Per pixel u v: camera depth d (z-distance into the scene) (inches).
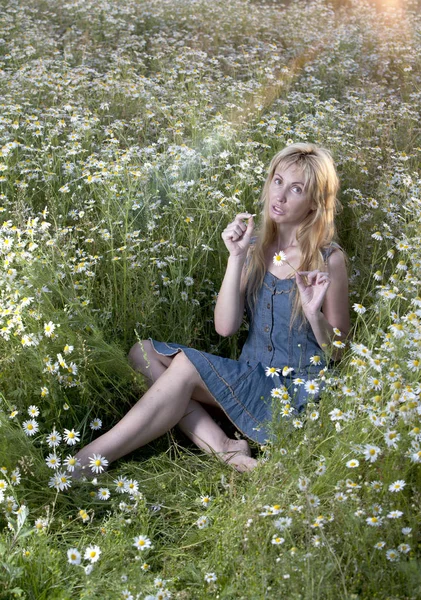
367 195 183.0
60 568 90.8
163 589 84.1
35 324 118.8
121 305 139.2
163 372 123.7
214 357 118.7
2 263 126.8
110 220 146.8
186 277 143.3
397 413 96.4
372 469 97.0
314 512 88.4
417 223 157.9
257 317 125.9
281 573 82.2
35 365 114.7
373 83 280.2
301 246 122.7
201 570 89.6
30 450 104.4
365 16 413.1
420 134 226.8
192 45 312.7
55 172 171.3
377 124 224.4
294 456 101.2
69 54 269.7
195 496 109.0
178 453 119.2
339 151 194.5
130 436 112.7
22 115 194.4
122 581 84.8
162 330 140.0
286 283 123.1
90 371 121.3
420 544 89.1
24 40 280.7
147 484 110.5
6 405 113.7
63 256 135.5
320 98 260.8
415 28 371.6
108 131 191.8
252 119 207.8
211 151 183.3
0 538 90.7
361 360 106.0
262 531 91.0
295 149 123.0
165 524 102.3
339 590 82.1
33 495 102.0
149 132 207.6
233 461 113.4
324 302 123.0
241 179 165.9
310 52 314.0
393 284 127.6
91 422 118.3
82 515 94.7
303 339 122.2
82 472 107.7
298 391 117.3
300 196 120.6
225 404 117.4
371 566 84.4
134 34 328.2
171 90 239.8
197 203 164.2
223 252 153.8
